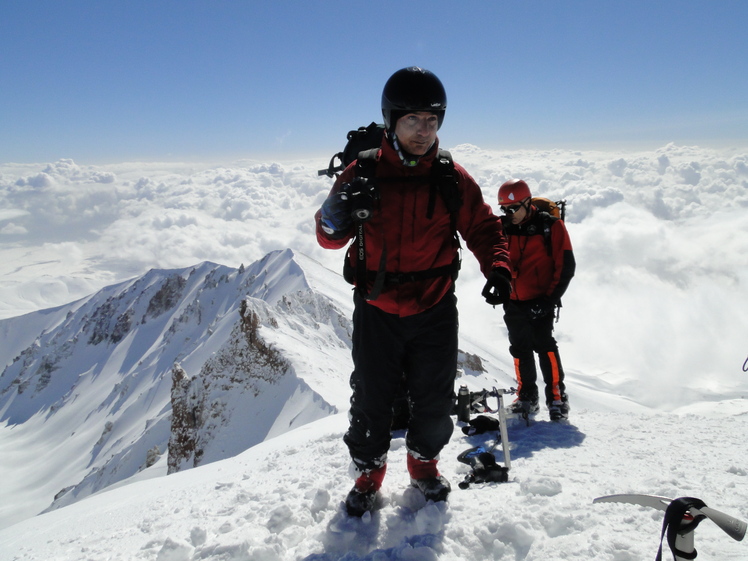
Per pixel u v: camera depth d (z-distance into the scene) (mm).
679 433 4391
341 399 42250
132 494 5195
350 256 2801
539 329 5332
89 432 139375
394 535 2592
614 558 2043
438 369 2748
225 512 3223
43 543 3467
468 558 2295
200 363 122188
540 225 5172
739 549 1998
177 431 54094
